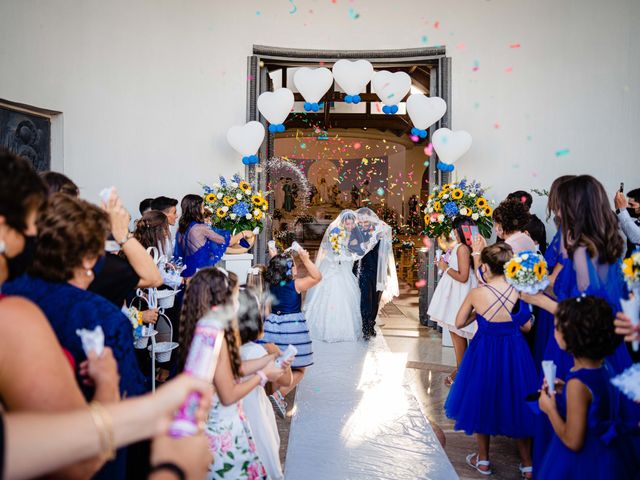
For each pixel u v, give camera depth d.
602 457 1.80
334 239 5.59
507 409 2.83
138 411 0.82
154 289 3.20
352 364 4.96
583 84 6.09
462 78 6.45
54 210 1.41
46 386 1.03
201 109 6.45
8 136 5.21
